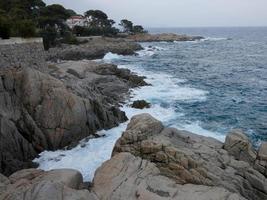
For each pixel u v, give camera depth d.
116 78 52.56
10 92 28.70
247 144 21.67
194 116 38.28
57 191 14.62
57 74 41.06
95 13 156.12
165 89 51.75
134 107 40.84
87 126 31.39
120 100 43.91
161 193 16.77
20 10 71.62
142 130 22.16
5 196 14.55
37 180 17.17
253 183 18.86
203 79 61.84
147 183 17.42
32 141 27.98
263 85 56.78
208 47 141.50
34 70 30.56
